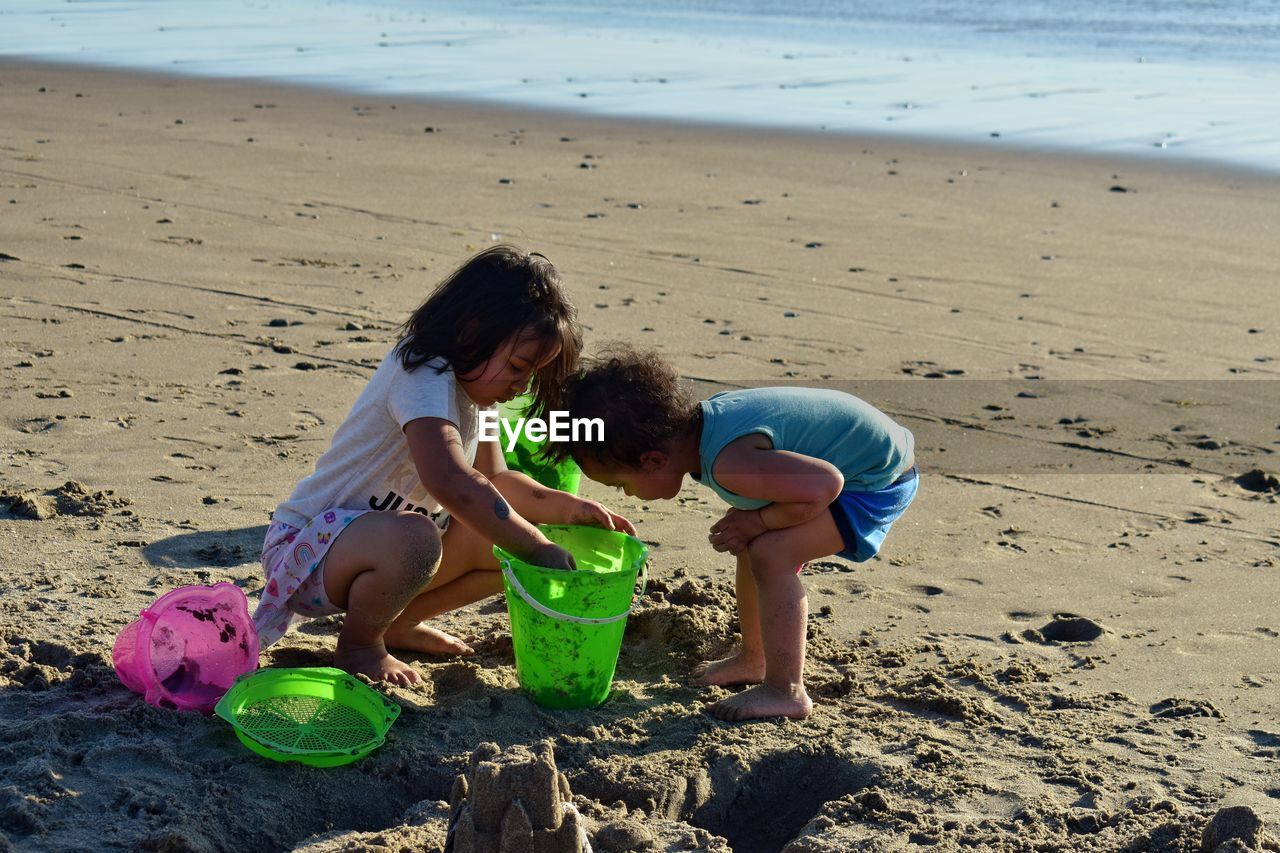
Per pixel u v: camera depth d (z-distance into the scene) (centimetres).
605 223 1039
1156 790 326
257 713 336
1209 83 1897
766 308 824
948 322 809
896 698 377
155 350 685
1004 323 809
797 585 367
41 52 2083
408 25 2766
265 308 775
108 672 359
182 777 313
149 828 293
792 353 736
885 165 1303
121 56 2064
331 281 841
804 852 299
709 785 333
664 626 415
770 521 363
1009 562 480
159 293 795
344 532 358
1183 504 542
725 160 1316
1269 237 1029
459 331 353
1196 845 296
